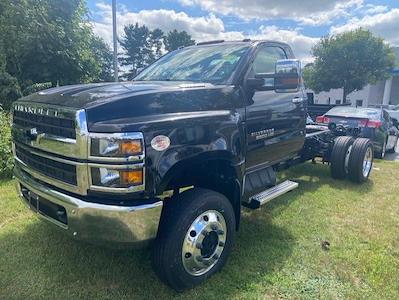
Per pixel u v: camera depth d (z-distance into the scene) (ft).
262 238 12.19
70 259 10.24
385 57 79.15
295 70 10.31
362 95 112.57
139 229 7.73
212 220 9.25
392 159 32.14
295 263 10.52
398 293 9.17
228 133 9.68
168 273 8.54
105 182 7.48
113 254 10.57
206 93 9.68
